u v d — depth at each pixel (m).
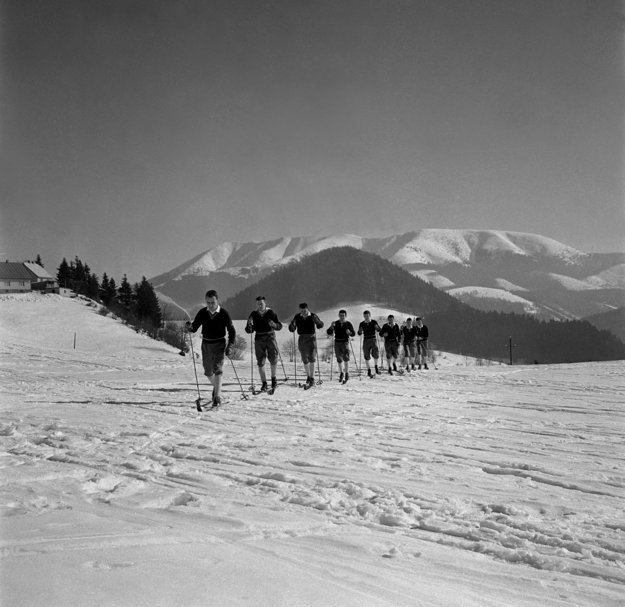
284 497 4.81
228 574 2.69
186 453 6.55
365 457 6.41
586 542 3.88
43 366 27.89
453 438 7.67
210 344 10.98
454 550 3.72
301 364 29.48
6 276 97.62
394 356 21.81
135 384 16.83
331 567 3.15
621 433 8.07
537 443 7.32
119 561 2.79
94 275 110.50
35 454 6.48
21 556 2.83
